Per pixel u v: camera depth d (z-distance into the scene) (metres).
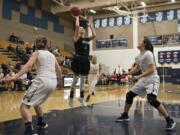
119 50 20.86
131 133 3.40
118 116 4.73
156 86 3.84
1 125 3.88
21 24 17.06
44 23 19.02
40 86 3.23
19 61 14.09
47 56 3.41
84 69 5.09
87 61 5.09
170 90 12.34
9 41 15.60
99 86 16.58
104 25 21.52
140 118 4.54
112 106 6.18
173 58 18.67
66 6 18.38
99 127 3.78
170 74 18.16
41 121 3.75
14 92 10.67
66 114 4.95
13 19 16.47
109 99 8.03
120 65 20.75
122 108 5.81
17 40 16.03
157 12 19.52
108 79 18.48
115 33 21.08
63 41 20.94
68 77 13.59
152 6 19.23
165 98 8.26
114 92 11.30
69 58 18.56
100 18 21.67
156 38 19.44
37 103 3.27
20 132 3.40
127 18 20.58
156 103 3.72
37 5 18.41
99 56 21.64
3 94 9.71
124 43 20.69
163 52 19.06
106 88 14.48
